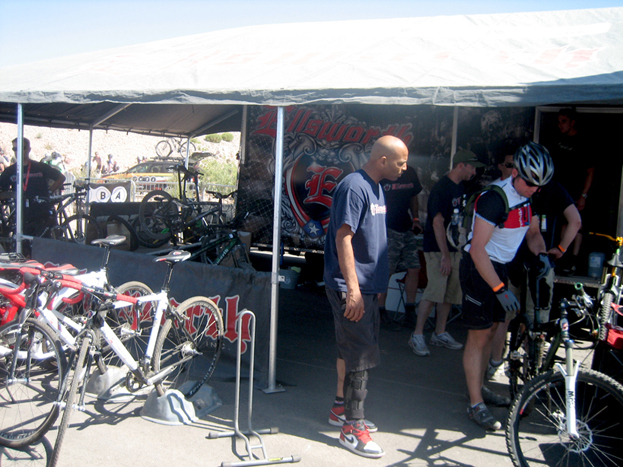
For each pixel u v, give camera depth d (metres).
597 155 6.20
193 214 8.59
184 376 4.13
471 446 3.22
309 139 8.21
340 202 2.98
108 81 4.70
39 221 7.59
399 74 3.76
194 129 10.10
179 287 4.32
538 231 3.87
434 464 3.00
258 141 8.52
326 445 3.20
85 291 3.27
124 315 4.27
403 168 3.06
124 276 4.56
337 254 3.03
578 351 5.11
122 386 3.80
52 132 32.66
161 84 4.37
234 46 5.71
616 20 4.79
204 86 4.11
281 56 4.86
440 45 4.57
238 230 8.33
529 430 3.42
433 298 4.91
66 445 3.06
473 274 3.28
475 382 3.46
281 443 3.20
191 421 3.42
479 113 7.21
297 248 8.34
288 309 6.54
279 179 3.87
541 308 3.40
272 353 3.95
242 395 3.87
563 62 3.66
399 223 5.74
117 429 3.28
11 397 3.54
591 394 2.96
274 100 3.78
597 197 6.19
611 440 3.01
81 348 2.96
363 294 3.04
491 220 3.08
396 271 5.86
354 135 7.94
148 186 14.96
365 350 3.06
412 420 3.58
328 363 4.71
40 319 3.32
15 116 7.46
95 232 7.48
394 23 6.04
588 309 3.20
